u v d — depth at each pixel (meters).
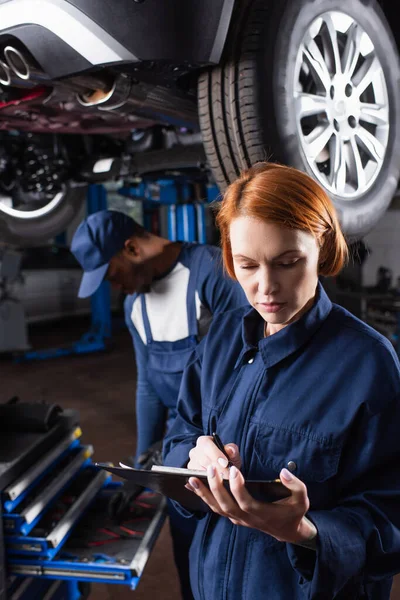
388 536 0.73
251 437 0.84
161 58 1.29
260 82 1.32
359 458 0.77
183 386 1.03
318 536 0.70
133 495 1.51
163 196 3.79
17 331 6.27
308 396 0.79
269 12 1.34
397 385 0.76
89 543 1.34
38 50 1.39
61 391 4.83
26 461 1.36
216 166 1.47
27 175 2.78
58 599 1.58
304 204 0.71
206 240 4.50
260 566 0.83
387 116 1.71
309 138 1.51
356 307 5.39
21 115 2.09
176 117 1.75
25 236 2.83
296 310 0.75
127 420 3.94
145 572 2.13
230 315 1.00
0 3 1.36
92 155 2.86
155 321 1.53
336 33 1.58
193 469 0.76
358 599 0.81
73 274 8.51
